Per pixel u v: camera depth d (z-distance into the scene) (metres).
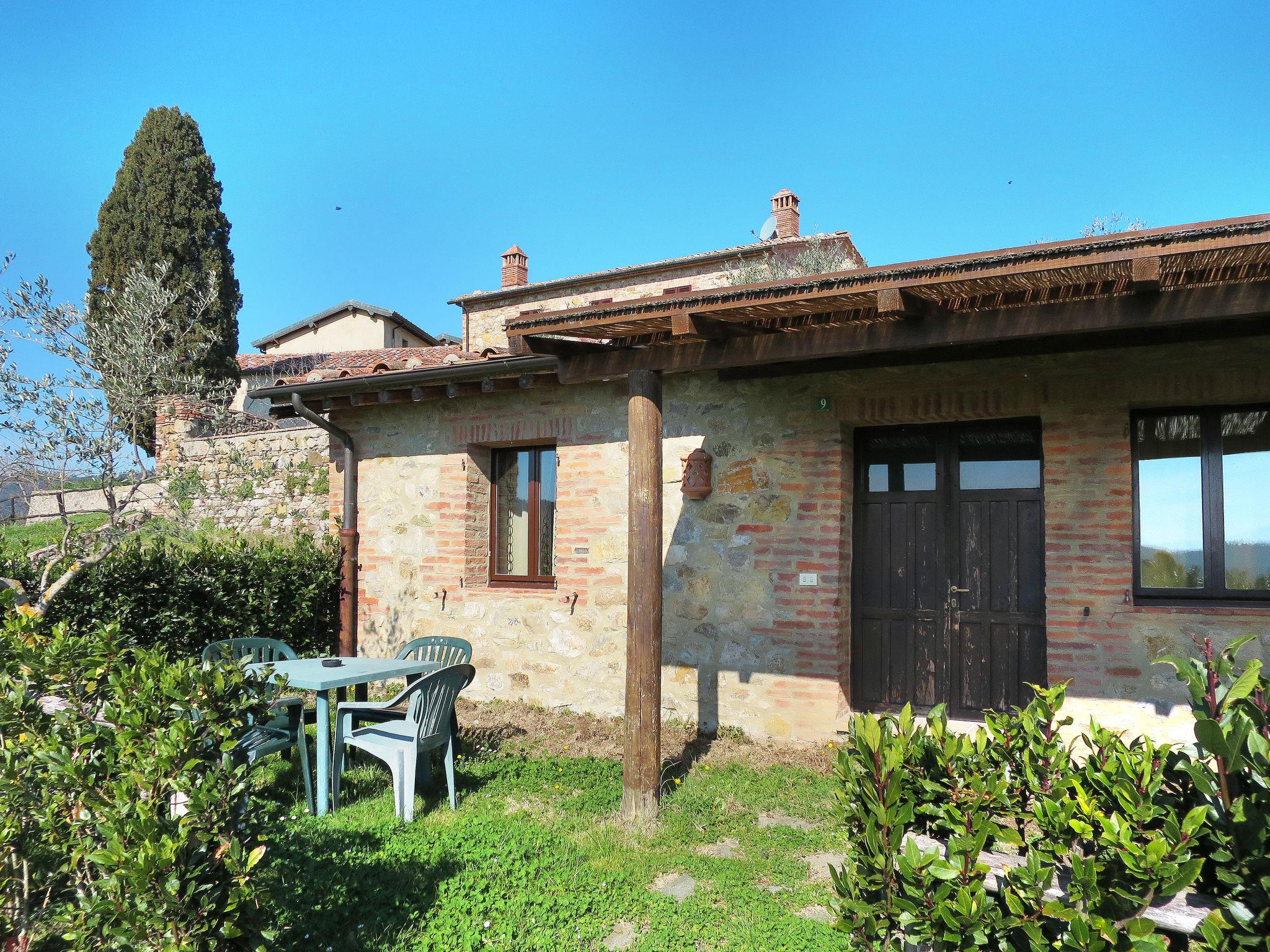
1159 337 4.80
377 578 7.97
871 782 2.34
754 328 4.46
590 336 4.75
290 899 3.50
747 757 5.68
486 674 7.33
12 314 5.16
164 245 18.70
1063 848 2.07
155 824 2.28
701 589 6.41
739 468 6.32
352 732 4.90
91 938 2.38
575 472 7.02
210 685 2.69
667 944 3.21
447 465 7.67
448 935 3.25
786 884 3.80
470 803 4.82
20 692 2.96
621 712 6.67
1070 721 2.47
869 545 6.28
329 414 8.30
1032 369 5.41
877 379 5.87
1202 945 1.85
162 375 5.66
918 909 2.10
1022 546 5.79
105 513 7.38
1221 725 2.10
